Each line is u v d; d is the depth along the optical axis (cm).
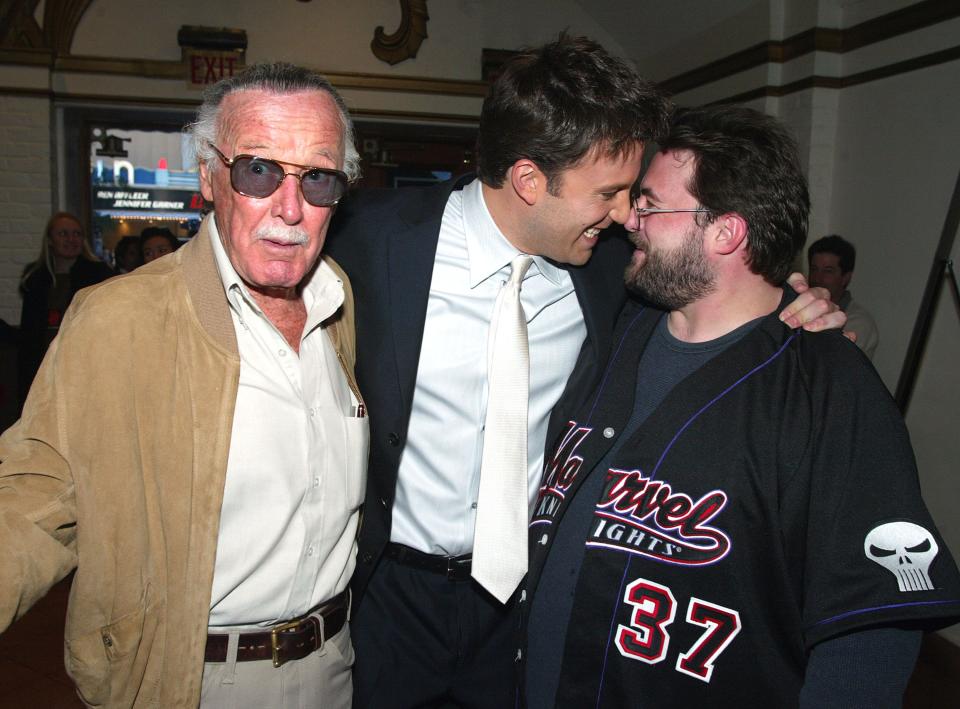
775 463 120
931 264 356
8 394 462
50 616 332
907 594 107
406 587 162
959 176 332
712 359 131
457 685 166
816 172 418
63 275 441
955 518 342
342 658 145
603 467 137
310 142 122
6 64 516
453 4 577
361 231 163
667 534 124
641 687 123
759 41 447
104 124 568
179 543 121
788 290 137
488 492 150
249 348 130
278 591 132
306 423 133
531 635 140
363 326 157
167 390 121
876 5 384
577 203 142
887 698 108
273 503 130
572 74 136
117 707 124
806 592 115
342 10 563
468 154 618
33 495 112
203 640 123
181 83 544
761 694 119
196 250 129
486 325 157
